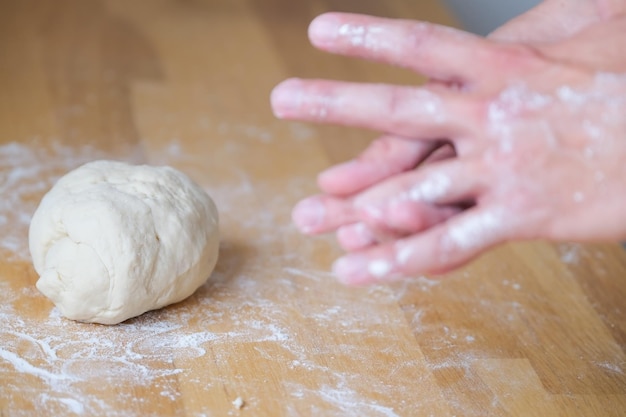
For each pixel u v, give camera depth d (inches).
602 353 28.1
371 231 22.6
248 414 24.9
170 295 27.5
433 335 28.1
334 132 37.7
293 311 28.4
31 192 31.9
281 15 45.6
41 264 27.8
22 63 38.9
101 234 26.7
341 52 22.7
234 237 31.3
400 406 25.6
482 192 21.5
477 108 21.6
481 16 50.6
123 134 35.7
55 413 24.3
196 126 36.9
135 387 25.2
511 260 31.5
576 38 22.7
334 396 25.6
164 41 42.3
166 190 28.5
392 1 46.6
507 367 27.3
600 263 31.8
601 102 21.3
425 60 22.4
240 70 40.8
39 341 26.3
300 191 34.0
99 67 39.5
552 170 21.2
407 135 22.3
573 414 25.9
